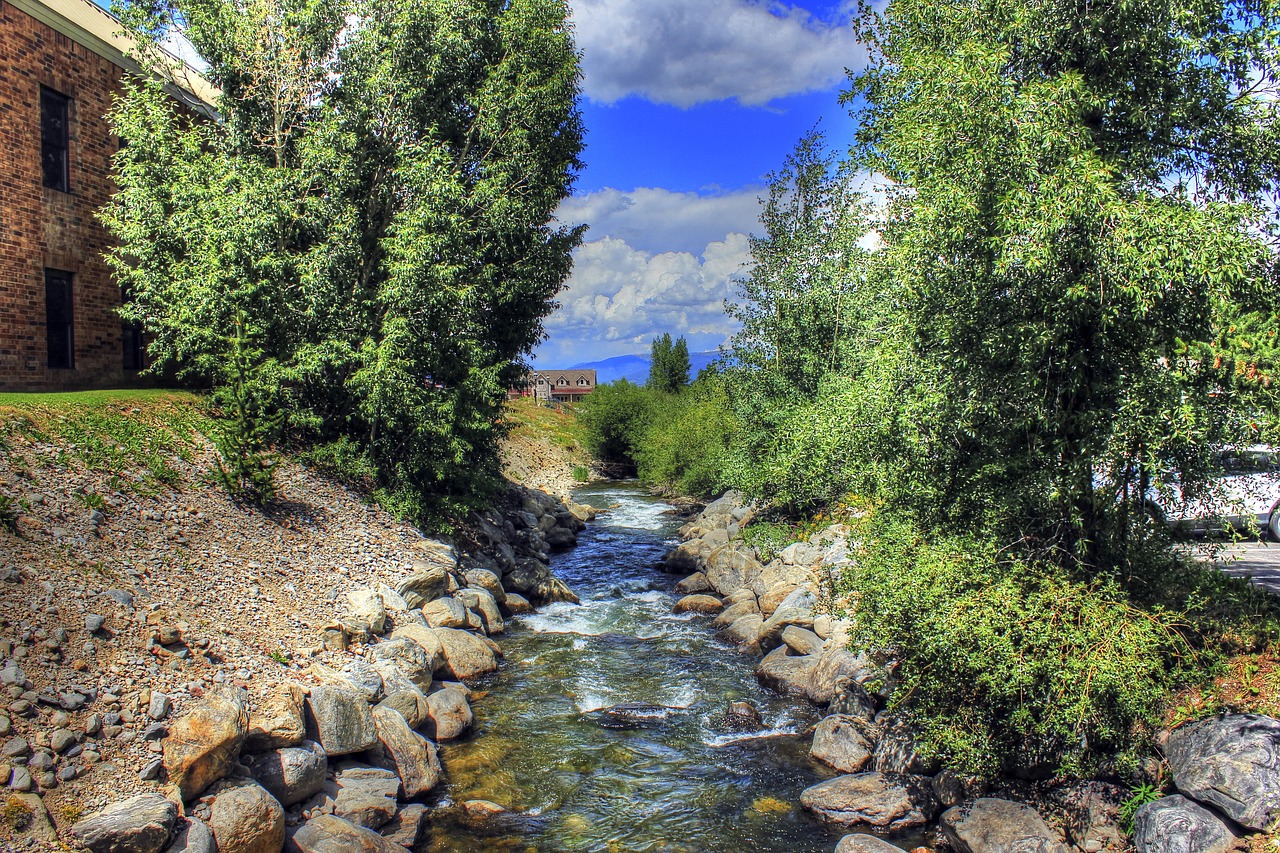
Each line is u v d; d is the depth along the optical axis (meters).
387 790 8.68
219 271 15.56
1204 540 8.99
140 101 17.31
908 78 10.14
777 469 18.92
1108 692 7.72
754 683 13.73
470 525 21.88
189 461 13.76
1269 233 8.36
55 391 17.17
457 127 22.38
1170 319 7.93
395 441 18.77
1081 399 8.93
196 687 8.20
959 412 9.06
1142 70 8.93
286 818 7.82
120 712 7.37
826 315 21.31
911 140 9.06
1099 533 8.98
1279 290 8.06
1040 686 7.90
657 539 30.56
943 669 8.59
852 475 11.38
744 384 22.97
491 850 8.42
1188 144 9.11
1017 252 7.67
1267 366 7.15
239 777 7.56
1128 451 8.12
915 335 9.64
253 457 14.11
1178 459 7.98
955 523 9.65
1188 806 6.99
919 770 9.45
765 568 19.02
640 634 17.02
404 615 13.57
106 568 9.48
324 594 12.35
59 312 18.11
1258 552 13.81
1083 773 8.00
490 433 22.31
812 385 21.61
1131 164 8.73
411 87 19.12
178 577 10.31
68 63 18.02
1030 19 8.97
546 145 24.16
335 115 18.06
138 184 16.64
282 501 15.15
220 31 17.72
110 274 19.09
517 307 24.39
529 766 10.44
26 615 7.94
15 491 9.94
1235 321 7.36
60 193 17.83
